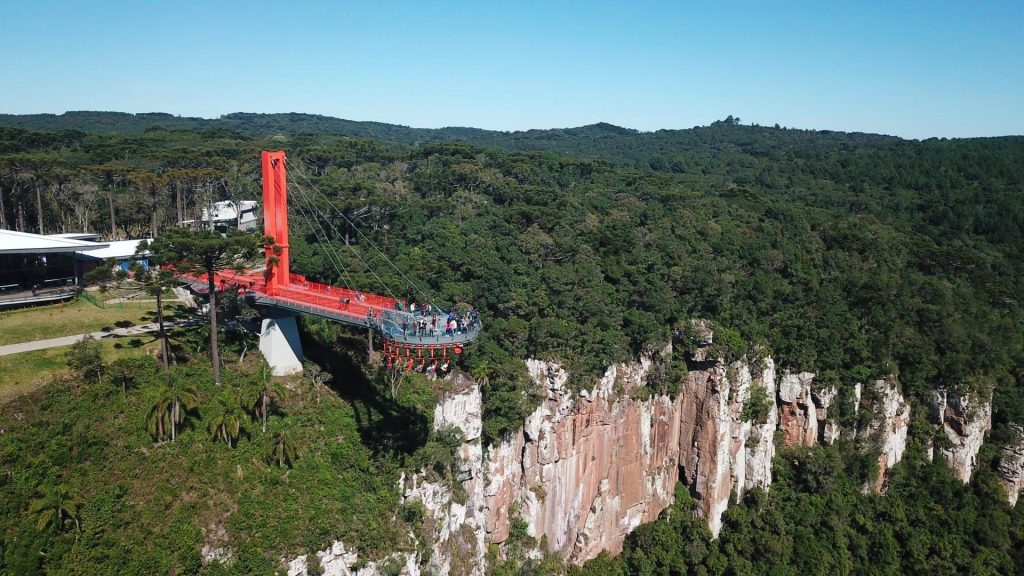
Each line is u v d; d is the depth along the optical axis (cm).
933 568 9950
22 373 6525
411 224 11781
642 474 10244
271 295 7738
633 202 15425
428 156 17875
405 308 7750
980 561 9944
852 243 13538
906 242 14388
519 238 11512
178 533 5703
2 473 5497
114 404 6481
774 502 10681
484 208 13250
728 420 10356
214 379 7225
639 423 10031
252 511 6116
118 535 5547
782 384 10925
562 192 15238
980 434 11312
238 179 13838
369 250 10812
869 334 11394
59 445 5906
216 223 13762
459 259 10006
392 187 13775
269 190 7769
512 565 8750
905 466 11088
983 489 11000
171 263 6812
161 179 12344
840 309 11375
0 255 8056
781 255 12231
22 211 12000
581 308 9694
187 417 6631
